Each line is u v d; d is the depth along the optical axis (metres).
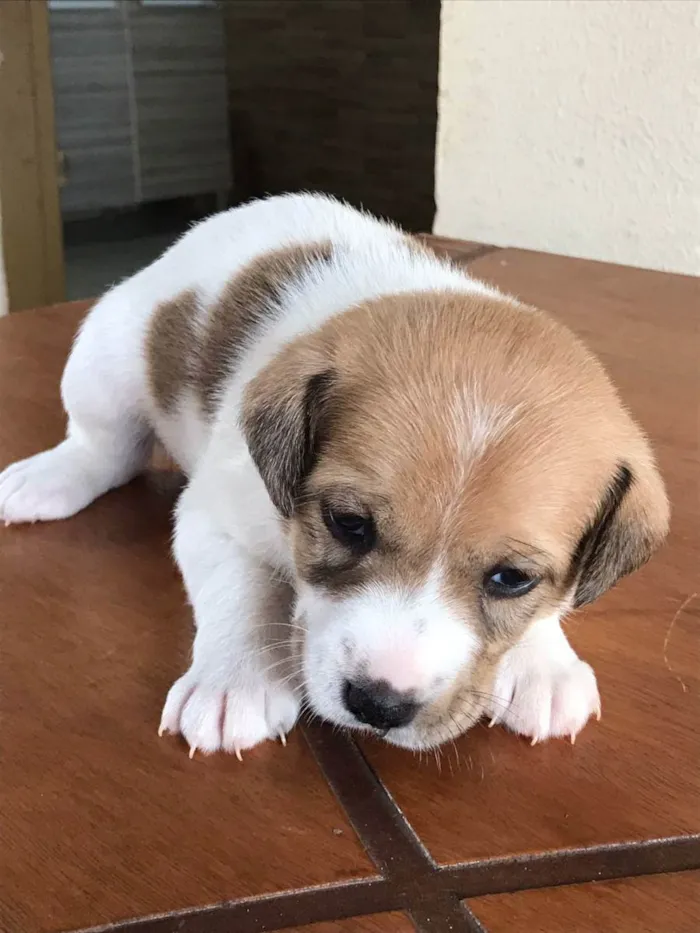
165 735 0.18
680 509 0.27
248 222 0.29
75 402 0.28
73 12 0.84
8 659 0.20
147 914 0.15
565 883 0.16
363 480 0.18
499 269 0.45
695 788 0.18
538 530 0.18
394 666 0.17
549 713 0.19
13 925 0.14
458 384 0.19
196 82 0.97
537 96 0.48
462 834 0.16
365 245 0.27
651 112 0.45
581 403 0.19
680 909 0.15
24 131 0.53
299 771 0.18
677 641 0.22
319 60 0.96
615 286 0.44
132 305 0.29
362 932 0.14
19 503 0.26
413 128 0.91
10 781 0.17
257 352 0.24
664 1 0.43
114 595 0.23
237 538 0.23
